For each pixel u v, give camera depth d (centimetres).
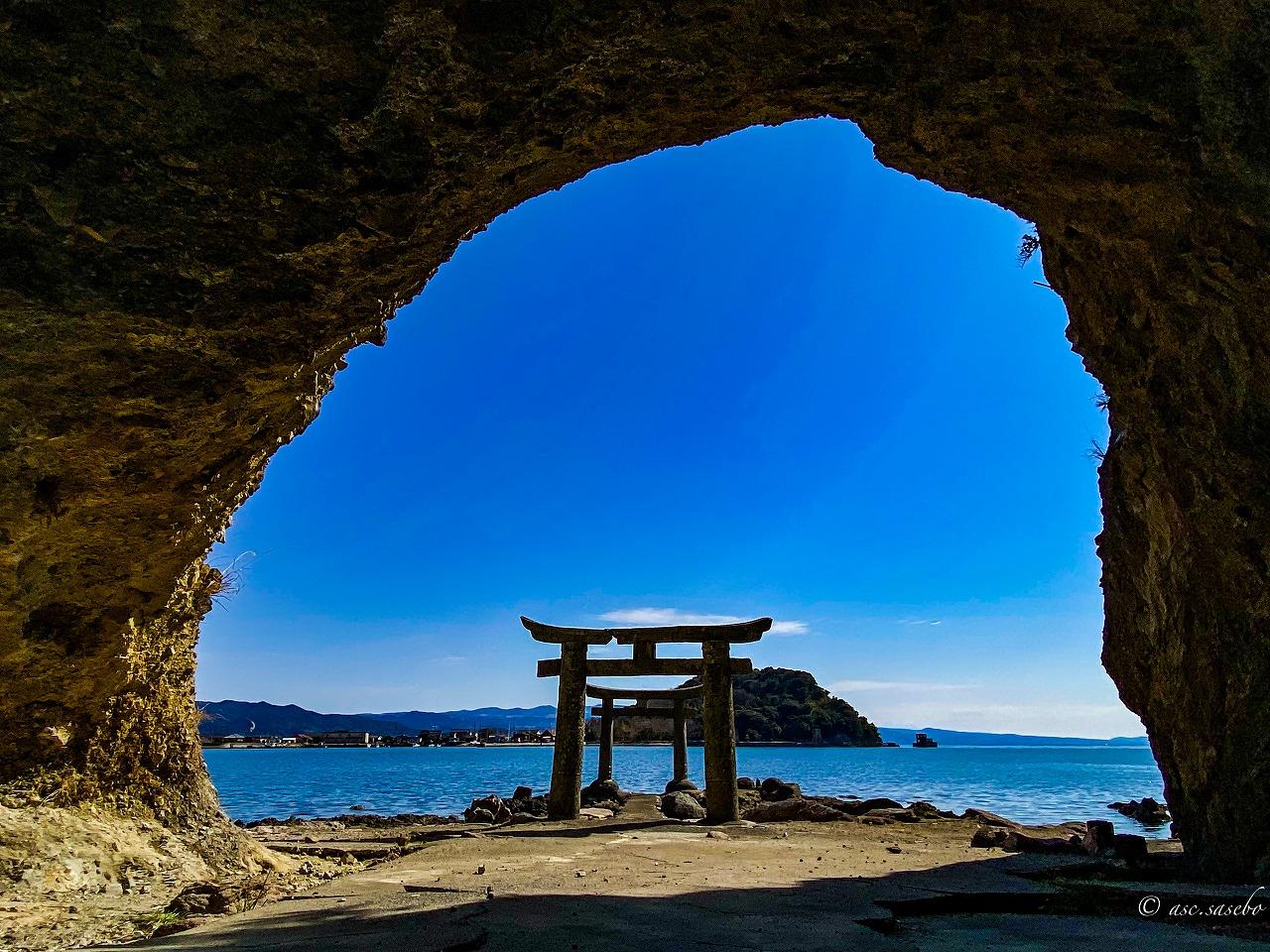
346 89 614
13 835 808
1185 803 948
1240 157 720
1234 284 779
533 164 777
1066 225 954
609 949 527
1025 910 729
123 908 759
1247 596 838
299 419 909
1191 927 630
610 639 1708
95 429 688
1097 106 757
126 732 966
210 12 562
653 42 675
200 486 806
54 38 553
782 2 666
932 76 762
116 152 598
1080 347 1103
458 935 559
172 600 947
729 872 916
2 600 739
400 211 687
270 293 685
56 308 620
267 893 792
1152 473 988
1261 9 673
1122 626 1105
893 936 593
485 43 621
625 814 1777
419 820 1789
